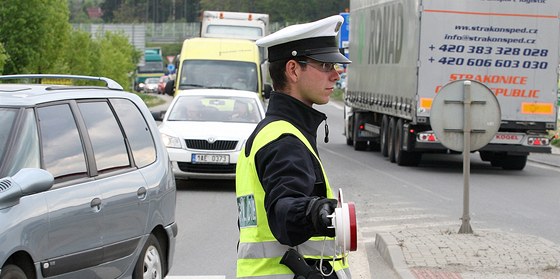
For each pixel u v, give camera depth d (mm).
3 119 8688
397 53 29703
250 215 5008
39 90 9367
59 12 43188
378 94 32750
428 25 26953
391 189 22734
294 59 5102
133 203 9727
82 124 9406
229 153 20844
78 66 54125
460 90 14453
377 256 13664
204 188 21609
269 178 4832
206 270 12594
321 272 4973
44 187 8094
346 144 41781
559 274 11953
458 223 17000
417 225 16672
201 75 31984
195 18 181500
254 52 32750
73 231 8656
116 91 10430
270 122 5062
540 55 27125
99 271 9102
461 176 26797
